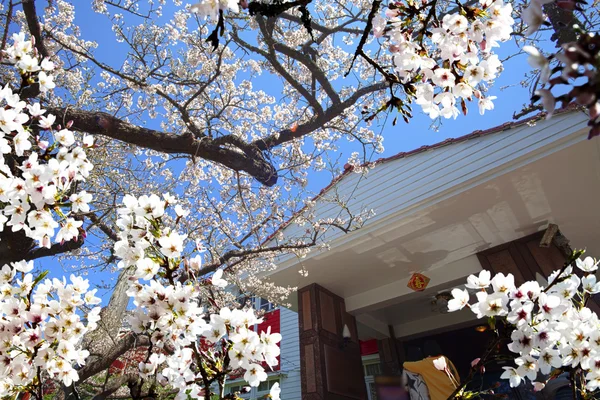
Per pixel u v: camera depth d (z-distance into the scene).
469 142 5.95
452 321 8.93
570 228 6.38
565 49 0.66
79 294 1.73
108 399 4.92
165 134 4.42
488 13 1.66
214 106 6.32
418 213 6.04
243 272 7.29
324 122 5.57
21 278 1.79
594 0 3.09
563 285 1.64
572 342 1.55
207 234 5.98
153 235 1.59
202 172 6.57
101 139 5.21
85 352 1.78
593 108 0.64
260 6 1.33
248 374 1.52
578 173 5.24
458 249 6.85
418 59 1.76
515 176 5.35
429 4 1.74
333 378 6.77
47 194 1.74
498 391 7.16
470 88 1.70
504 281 1.58
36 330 1.64
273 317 11.68
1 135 1.84
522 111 3.69
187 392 1.72
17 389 1.65
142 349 5.18
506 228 6.34
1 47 3.66
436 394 5.86
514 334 1.50
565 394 5.78
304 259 6.92
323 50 7.01
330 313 7.61
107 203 4.86
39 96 4.20
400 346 9.43
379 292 7.84
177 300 1.55
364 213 6.54
